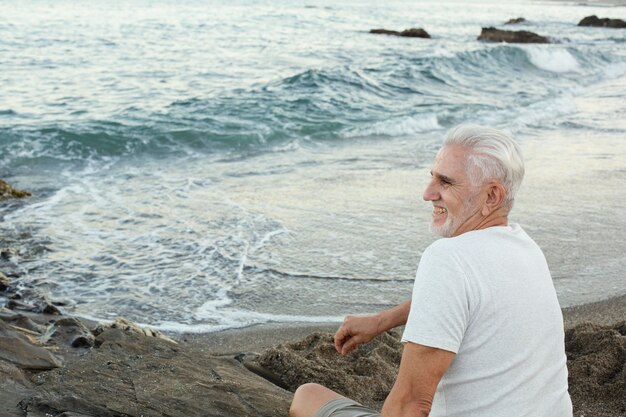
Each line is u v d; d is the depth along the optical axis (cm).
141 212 811
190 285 611
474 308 192
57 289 596
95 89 1762
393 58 2462
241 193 893
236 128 1300
